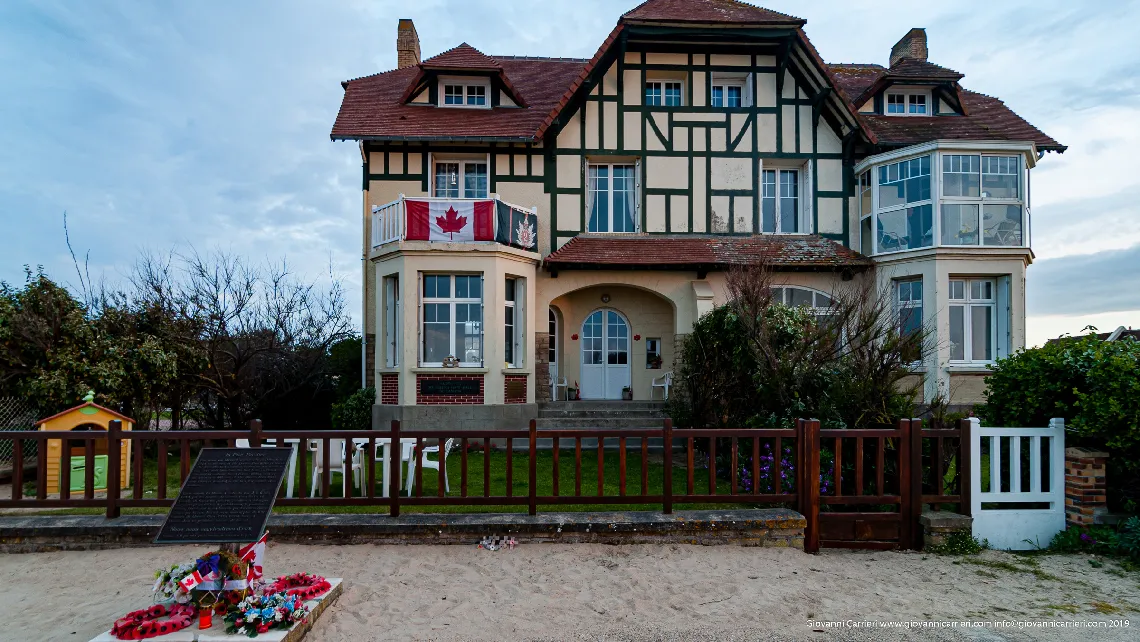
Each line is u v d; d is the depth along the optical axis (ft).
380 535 19.20
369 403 41.11
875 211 44.16
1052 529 20.34
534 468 20.07
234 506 13.94
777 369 28.17
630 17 43.19
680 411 37.24
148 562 18.04
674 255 43.21
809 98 46.91
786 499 20.25
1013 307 40.81
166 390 37.60
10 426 32.40
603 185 47.19
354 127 43.60
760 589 16.37
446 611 14.87
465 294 39.45
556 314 48.49
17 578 16.94
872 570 18.04
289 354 48.57
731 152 46.52
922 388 40.78
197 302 44.83
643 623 14.38
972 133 45.83
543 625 14.23
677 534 19.52
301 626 13.38
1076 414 20.47
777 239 45.80
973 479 20.15
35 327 31.32
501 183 44.93
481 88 47.85
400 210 38.81
